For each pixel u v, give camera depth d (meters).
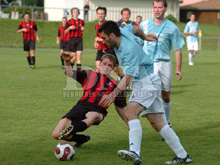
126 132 16.72
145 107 12.34
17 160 12.89
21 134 16.12
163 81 16.42
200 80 34.09
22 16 103.19
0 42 80.12
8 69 39.84
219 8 140.75
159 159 13.11
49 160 12.95
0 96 24.61
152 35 14.27
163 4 16.14
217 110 21.44
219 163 12.71
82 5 112.88
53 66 43.84
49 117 19.19
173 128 17.48
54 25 93.44
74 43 37.44
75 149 14.30
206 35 105.00
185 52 79.19
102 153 13.80
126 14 25.16
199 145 14.79
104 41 12.10
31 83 30.44
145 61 12.37
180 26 114.69
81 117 13.78
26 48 41.00
